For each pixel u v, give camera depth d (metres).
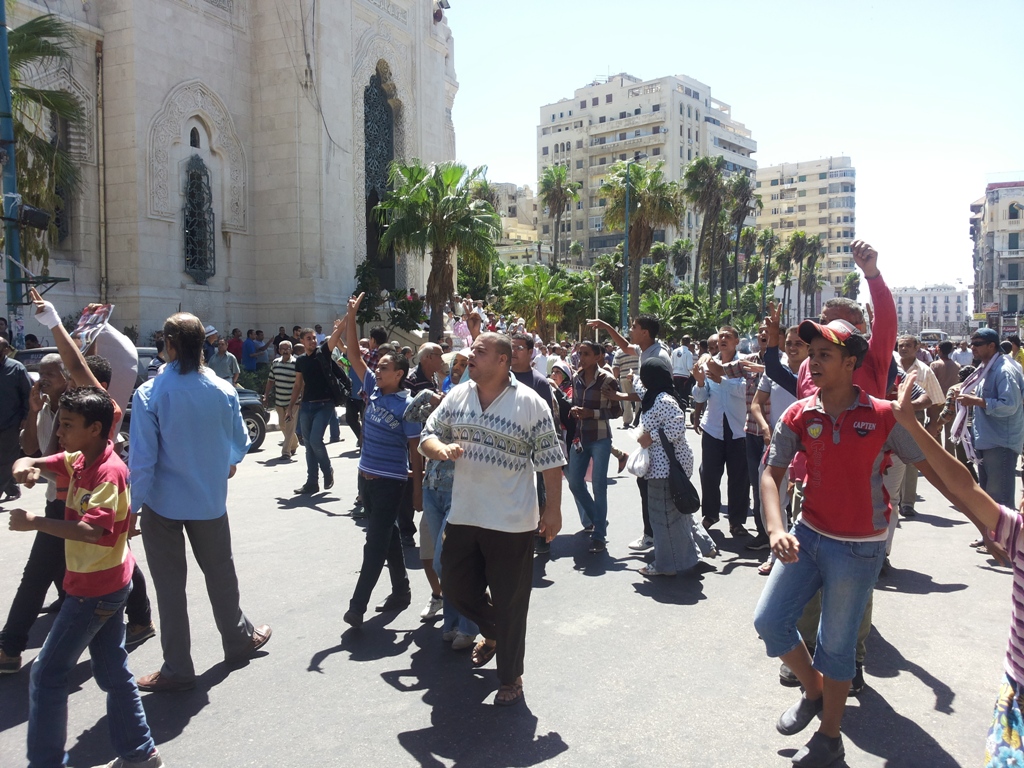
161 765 3.34
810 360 3.39
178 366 4.17
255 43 25.20
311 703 3.99
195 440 4.14
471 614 4.22
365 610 5.22
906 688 4.18
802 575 3.43
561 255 104.44
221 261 24.33
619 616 5.29
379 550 5.04
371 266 26.58
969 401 6.87
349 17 26.86
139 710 3.32
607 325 7.21
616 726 3.74
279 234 25.08
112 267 21.44
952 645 4.78
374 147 29.78
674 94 97.88
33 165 14.28
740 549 7.12
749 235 83.19
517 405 4.02
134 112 21.05
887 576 6.25
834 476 3.34
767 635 3.50
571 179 105.19
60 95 14.37
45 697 3.11
